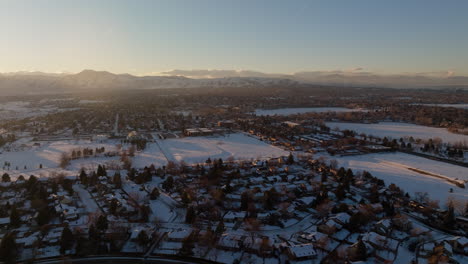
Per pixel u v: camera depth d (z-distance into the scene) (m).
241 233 137.00
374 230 140.12
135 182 194.38
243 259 118.88
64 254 119.88
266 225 145.12
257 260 118.50
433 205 164.12
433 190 193.38
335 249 125.69
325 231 137.75
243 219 148.00
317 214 156.38
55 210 150.75
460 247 125.19
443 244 125.38
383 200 166.50
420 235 136.62
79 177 197.75
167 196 174.88
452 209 147.00
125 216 150.12
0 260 111.12
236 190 185.00
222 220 147.88
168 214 152.88
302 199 170.00
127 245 126.31
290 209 156.50
